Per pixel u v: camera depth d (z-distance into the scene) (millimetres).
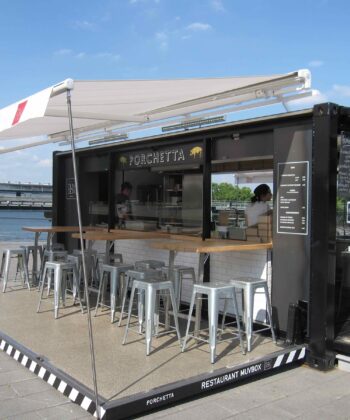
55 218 8664
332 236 4145
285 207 4703
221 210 5754
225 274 5598
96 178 8375
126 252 7316
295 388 3771
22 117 3346
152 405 3270
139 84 4121
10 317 5457
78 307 6027
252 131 5117
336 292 4758
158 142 6387
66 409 3305
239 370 3771
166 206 6633
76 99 4562
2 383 3744
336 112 4117
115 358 4113
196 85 4328
